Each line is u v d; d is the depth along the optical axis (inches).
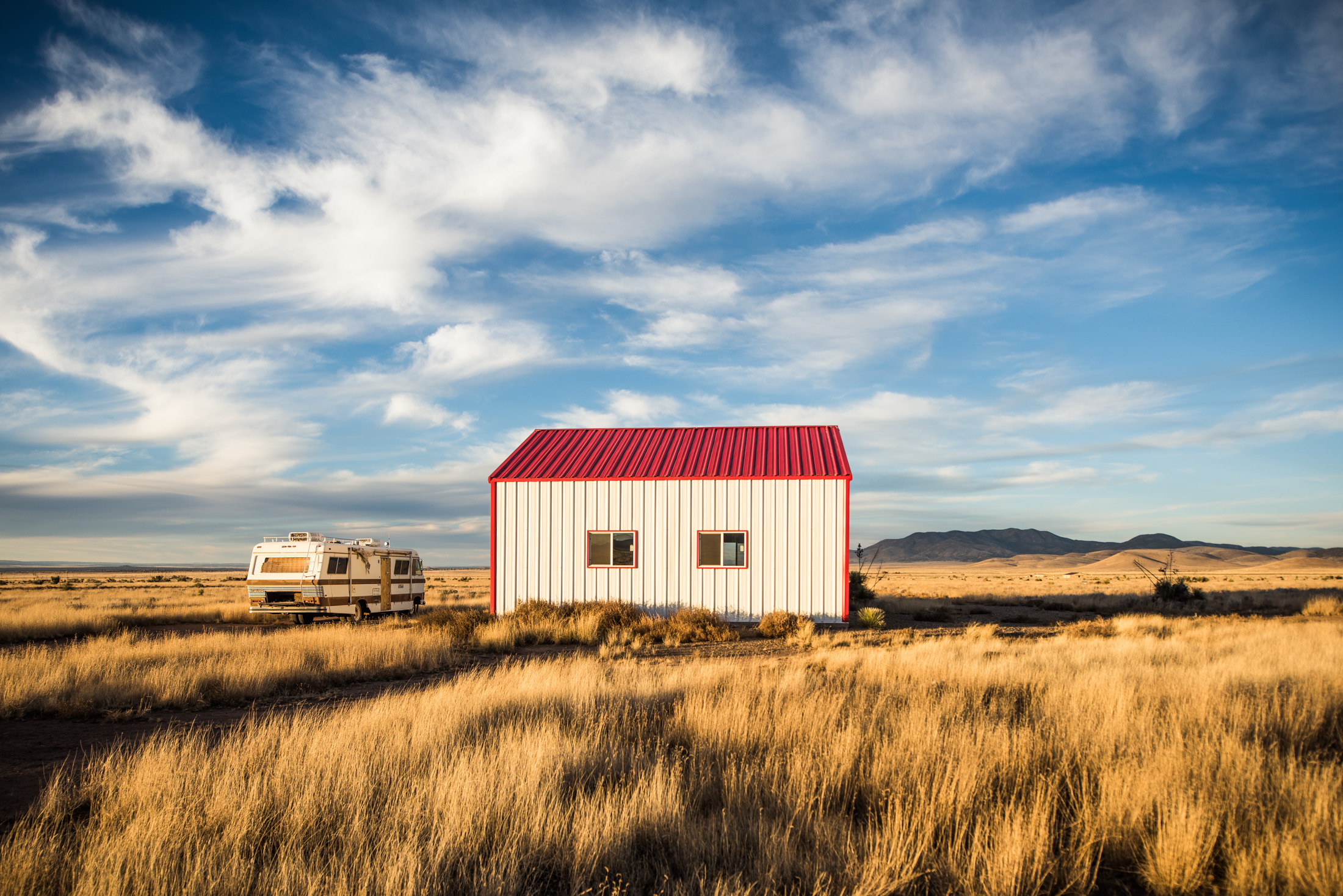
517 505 943.7
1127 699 304.7
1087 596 1499.8
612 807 185.9
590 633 729.0
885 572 5561.0
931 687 372.5
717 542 905.5
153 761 221.1
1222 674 379.9
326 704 392.2
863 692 355.6
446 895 147.9
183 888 147.6
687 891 149.0
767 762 226.1
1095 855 176.2
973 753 228.7
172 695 387.5
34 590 1884.8
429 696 351.6
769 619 797.2
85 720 344.8
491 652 639.1
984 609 1191.6
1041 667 440.1
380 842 169.0
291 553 885.8
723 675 430.6
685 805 195.2
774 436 1040.2
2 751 285.4
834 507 888.3
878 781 215.9
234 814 182.2
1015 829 165.3
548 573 931.3
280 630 789.9
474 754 238.5
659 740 274.8
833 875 157.6
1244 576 4111.7
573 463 976.9
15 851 158.1
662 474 922.7
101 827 175.5
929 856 165.6
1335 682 348.8
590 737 267.1
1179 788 191.2
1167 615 1029.8
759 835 171.2
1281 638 573.0
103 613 874.8
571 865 161.8
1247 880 153.4
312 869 155.0
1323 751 255.0
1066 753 236.5
